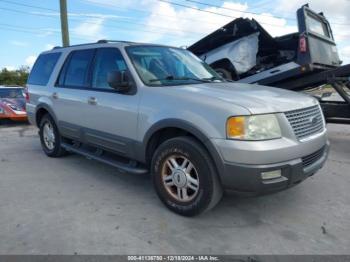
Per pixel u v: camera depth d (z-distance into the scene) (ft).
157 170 12.15
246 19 23.29
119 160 14.71
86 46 16.46
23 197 13.43
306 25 21.17
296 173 10.52
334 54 25.71
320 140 11.85
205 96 11.09
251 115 10.00
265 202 12.91
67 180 15.52
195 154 10.80
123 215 11.78
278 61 24.84
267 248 9.75
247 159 9.88
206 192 10.78
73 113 16.28
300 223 11.27
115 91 13.79
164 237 10.30
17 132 29.86
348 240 10.18
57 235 10.37
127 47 14.07
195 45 25.89
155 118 11.91
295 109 11.04
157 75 13.34
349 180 15.34
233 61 24.82
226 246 9.84
